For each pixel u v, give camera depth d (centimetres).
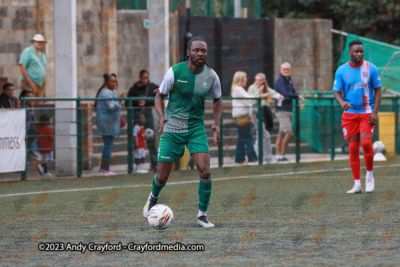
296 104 4638
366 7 7825
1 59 5034
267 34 6303
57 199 2717
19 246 1667
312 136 4694
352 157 2761
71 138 3750
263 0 8556
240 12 6338
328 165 4284
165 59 4322
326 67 6581
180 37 5819
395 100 5088
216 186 3161
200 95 1905
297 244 1648
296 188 3014
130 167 3938
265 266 1395
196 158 1930
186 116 1919
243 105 4338
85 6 5416
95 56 5494
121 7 5956
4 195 2894
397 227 1895
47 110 3703
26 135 3597
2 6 5025
